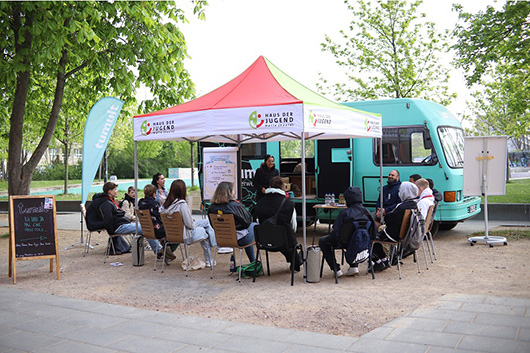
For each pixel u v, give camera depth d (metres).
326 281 7.43
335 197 11.52
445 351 4.33
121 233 9.49
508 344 4.43
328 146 11.59
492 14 12.52
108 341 4.89
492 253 9.22
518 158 46.50
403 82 19.83
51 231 8.03
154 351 4.61
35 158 13.38
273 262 9.02
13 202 7.88
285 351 4.51
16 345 4.82
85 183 11.53
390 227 7.66
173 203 8.06
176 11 13.20
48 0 10.09
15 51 12.48
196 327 5.28
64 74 13.45
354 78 20.83
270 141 11.74
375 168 11.25
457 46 12.93
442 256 9.12
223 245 7.67
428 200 8.28
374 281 7.36
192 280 7.75
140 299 6.70
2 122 15.93
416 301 6.15
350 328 5.21
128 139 41.47
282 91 8.07
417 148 10.93
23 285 7.63
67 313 5.89
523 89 15.47
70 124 17.11
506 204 14.34
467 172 10.30
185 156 63.19
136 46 12.49
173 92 14.02
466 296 6.13
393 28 19.86
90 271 8.64
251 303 6.31
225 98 8.21
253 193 12.55
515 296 6.21
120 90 12.48
